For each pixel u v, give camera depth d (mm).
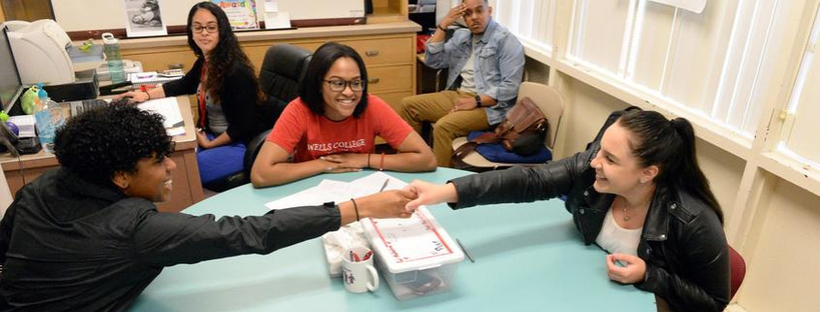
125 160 1033
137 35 3238
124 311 1162
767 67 1772
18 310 1071
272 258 1369
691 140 1263
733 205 2012
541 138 2703
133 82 2760
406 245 1271
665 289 1262
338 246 1334
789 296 1894
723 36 1912
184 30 3338
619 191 1295
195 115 3139
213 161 2398
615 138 1239
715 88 1984
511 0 3383
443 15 3857
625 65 2436
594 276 1309
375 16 3664
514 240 1460
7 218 1155
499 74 3104
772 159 1750
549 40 3018
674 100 2186
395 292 1223
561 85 2908
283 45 2549
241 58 2471
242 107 2457
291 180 1784
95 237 1047
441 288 1250
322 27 3494
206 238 1103
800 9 1590
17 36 2303
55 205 1057
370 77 3611
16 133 1912
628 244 1375
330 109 1864
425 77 3852
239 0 3328
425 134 3514
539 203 1665
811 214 1753
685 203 1276
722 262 1247
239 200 1675
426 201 1422
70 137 1022
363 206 1323
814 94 1636
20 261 1054
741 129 1911
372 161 1886
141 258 1076
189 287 1253
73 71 2486
